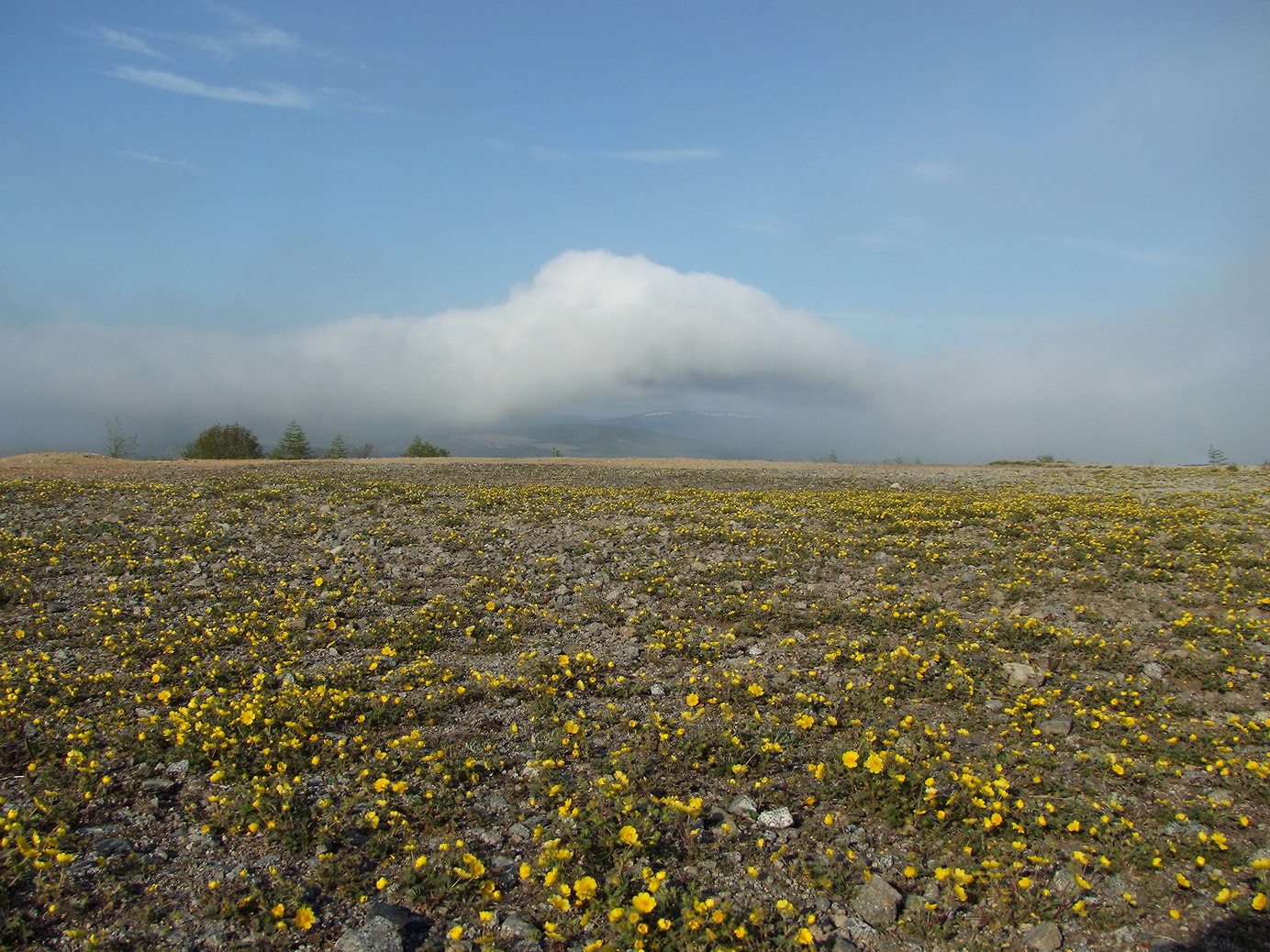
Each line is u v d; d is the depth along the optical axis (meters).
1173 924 5.38
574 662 10.30
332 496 24.44
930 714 8.99
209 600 12.98
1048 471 38.19
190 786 7.07
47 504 21.34
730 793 7.24
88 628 11.41
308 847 6.17
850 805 7.00
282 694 8.64
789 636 11.74
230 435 69.75
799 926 5.49
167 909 5.45
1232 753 7.75
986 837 6.43
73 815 6.40
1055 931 5.32
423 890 5.73
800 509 23.16
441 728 8.47
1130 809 6.82
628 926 5.30
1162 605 12.78
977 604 13.23
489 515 21.61
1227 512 21.11
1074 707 9.01
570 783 7.29
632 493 27.91
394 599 13.30
